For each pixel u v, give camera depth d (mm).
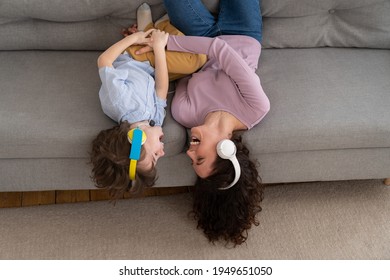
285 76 1582
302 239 1650
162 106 1447
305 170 1596
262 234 1656
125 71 1398
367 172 1635
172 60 1506
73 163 1498
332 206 1744
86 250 1592
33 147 1386
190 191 1774
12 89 1471
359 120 1452
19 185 1557
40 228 1634
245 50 1554
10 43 1582
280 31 1647
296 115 1463
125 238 1630
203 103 1461
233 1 1561
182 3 1511
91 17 1545
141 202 1728
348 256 1611
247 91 1407
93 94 1485
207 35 1590
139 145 1258
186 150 1494
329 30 1668
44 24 1567
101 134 1328
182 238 1639
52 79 1520
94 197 1736
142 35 1484
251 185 1439
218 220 1549
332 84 1554
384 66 1634
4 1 1465
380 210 1739
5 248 1577
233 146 1312
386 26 1642
